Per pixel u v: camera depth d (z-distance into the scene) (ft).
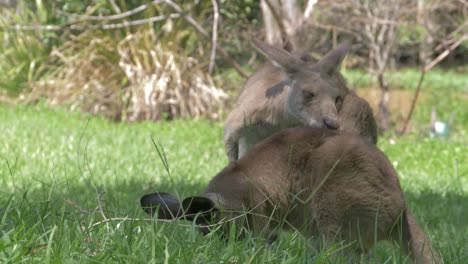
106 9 74.69
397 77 116.16
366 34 75.20
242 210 20.89
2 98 74.23
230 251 19.11
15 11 84.38
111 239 19.52
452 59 143.43
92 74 73.51
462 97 111.65
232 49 76.74
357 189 20.77
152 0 73.61
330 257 20.10
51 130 56.85
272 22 65.72
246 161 22.15
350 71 100.94
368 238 21.08
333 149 21.24
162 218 20.83
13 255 17.48
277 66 31.63
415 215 32.48
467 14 78.38
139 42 73.31
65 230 19.75
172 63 72.43
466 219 33.24
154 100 70.54
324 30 72.02
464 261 22.98
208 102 72.02
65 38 77.15
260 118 31.73
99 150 48.78
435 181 44.09
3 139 51.47
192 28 74.08
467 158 52.90
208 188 21.88
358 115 30.81
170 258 17.98
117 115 71.15
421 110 95.09
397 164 49.90
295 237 20.93
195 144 54.65
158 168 43.42
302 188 21.48
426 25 69.36
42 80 74.95
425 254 20.98
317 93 30.50
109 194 32.19
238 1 77.30
